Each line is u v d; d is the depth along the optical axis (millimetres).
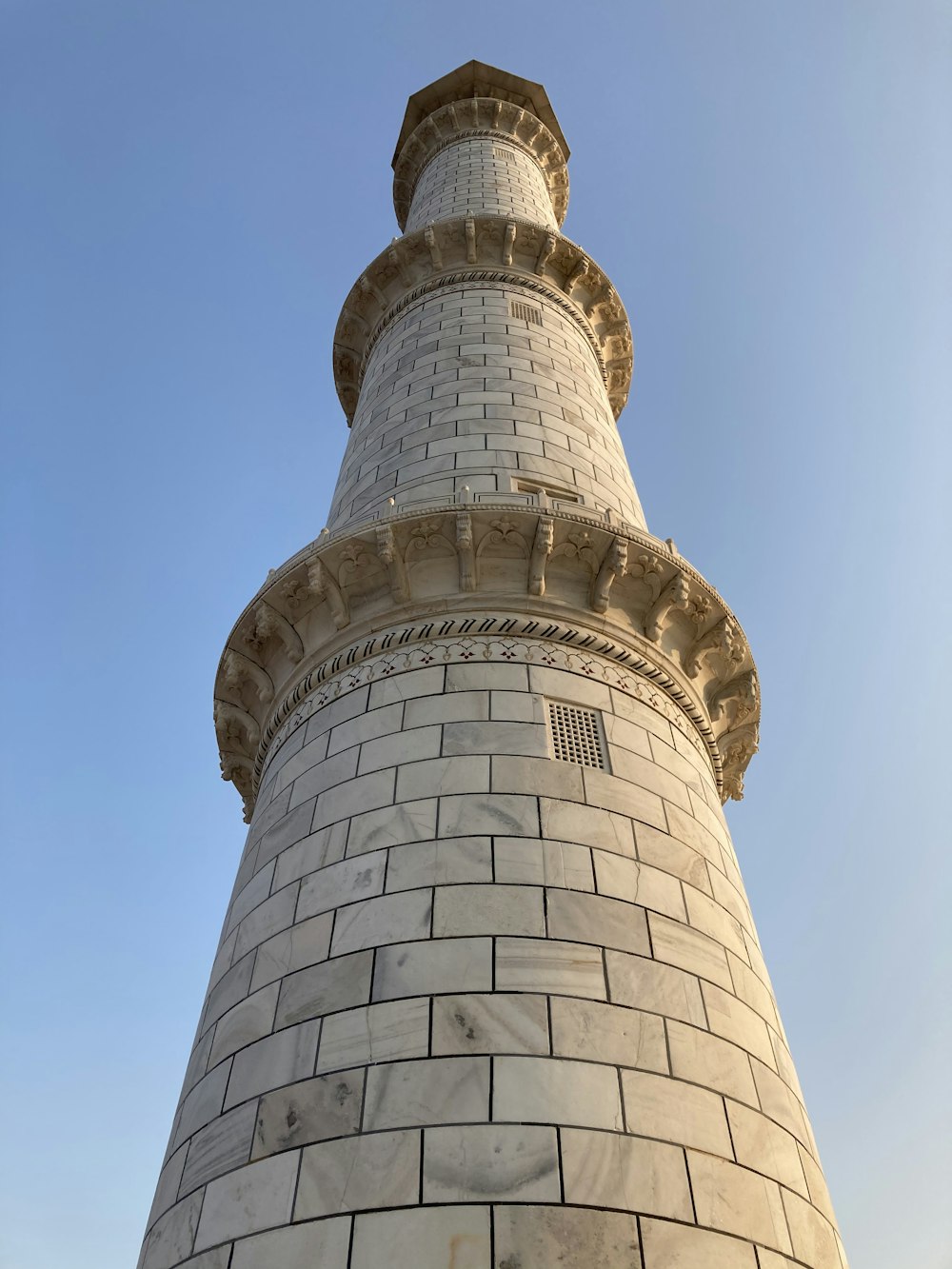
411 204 32094
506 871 9586
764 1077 9234
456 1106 7719
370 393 20359
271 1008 9227
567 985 8672
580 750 11438
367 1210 7211
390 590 13422
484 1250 6883
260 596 14289
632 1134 7766
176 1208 8414
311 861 10492
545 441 16859
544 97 35625
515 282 22766
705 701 14766
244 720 15156
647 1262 7031
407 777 10773
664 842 10781
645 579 13750
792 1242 8016
